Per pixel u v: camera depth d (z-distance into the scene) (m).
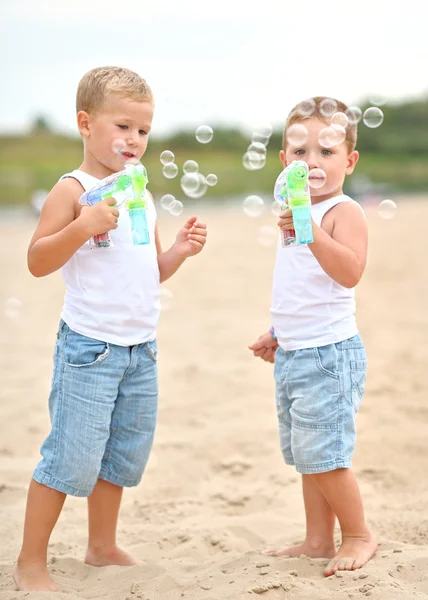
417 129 37.41
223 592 2.51
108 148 2.82
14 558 3.03
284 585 2.53
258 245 13.80
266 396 5.14
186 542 3.16
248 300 8.59
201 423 4.65
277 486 3.81
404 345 6.19
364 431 4.40
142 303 2.81
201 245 3.02
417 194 26.88
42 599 2.51
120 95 2.79
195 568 2.85
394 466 3.95
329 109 2.87
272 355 3.15
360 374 2.85
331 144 2.77
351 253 2.75
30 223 18.92
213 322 7.44
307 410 2.77
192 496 3.74
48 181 29.92
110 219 2.63
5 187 28.44
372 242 13.37
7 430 4.61
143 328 2.83
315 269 2.81
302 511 3.51
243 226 17.23
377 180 32.78
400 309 7.68
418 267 10.40
